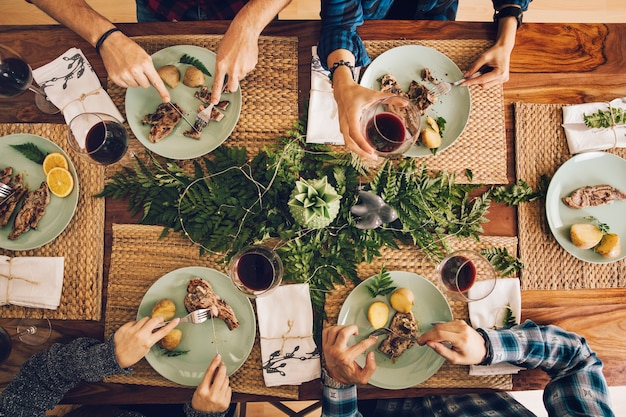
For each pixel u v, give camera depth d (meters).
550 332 1.10
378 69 1.17
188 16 1.48
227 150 1.12
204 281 1.10
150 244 1.12
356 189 1.11
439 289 1.12
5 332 1.09
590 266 1.16
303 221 0.97
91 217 1.13
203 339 1.10
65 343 1.11
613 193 1.15
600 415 1.06
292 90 1.17
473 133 1.17
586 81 1.21
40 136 1.13
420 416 1.34
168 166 1.09
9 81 1.03
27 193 1.13
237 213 1.10
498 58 1.16
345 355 1.02
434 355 1.10
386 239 1.11
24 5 2.11
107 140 1.01
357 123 1.03
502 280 1.14
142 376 1.11
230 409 1.47
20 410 1.04
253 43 1.10
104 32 1.09
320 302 1.11
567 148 1.19
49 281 1.11
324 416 1.10
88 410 1.28
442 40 1.20
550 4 2.24
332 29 1.11
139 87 1.14
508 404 1.25
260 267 1.01
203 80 1.14
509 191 1.15
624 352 1.15
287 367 1.10
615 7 2.24
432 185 1.12
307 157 1.13
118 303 1.12
